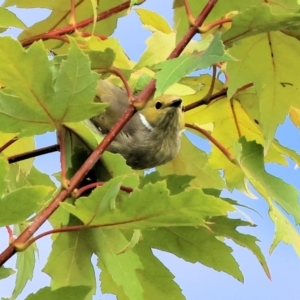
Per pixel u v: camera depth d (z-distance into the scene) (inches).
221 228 68.0
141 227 54.7
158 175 65.9
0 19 77.4
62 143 57.4
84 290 53.8
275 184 72.2
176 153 93.2
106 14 83.7
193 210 51.8
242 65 73.4
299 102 75.1
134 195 52.3
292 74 73.6
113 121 87.3
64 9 93.3
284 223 67.1
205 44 60.2
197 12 72.7
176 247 73.2
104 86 88.0
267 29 62.5
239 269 72.7
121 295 74.6
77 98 56.5
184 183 66.4
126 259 63.3
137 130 93.5
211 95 85.4
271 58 73.1
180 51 61.3
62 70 55.7
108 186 52.8
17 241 50.6
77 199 53.1
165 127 93.0
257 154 73.9
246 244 68.1
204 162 90.9
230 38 63.5
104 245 64.1
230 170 88.4
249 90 85.1
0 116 56.6
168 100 93.7
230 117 89.2
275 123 75.4
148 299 73.5
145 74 79.8
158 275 73.3
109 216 53.9
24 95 56.1
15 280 75.1
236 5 71.7
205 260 73.4
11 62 54.6
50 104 56.4
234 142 70.7
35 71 55.1
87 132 65.6
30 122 57.4
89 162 56.5
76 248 65.7
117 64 77.8
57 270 65.3
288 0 70.1
